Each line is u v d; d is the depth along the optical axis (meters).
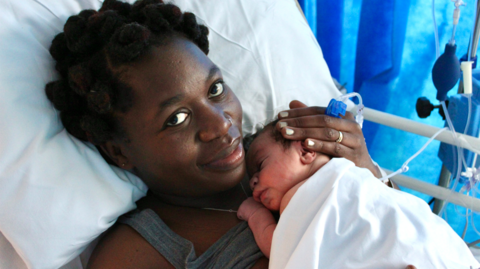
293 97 1.25
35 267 0.82
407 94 1.64
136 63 0.74
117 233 0.94
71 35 0.78
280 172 0.93
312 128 0.95
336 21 1.68
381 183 0.87
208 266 0.86
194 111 0.79
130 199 0.94
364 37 1.61
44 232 0.80
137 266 0.87
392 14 1.51
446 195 1.14
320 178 0.85
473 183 1.11
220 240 0.90
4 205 0.77
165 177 0.86
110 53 0.74
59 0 0.92
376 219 0.79
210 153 0.82
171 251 0.88
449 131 1.11
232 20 1.15
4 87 0.78
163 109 0.75
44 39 0.88
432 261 0.75
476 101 1.13
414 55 1.55
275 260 0.81
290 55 1.23
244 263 0.85
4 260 0.87
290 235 0.81
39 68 0.84
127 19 0.80
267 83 1.18
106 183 0.89
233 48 1.15
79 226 0.83
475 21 1.09
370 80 1.67
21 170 0.78
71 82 0.78
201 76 0.78
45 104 0.84
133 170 0.93
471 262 0.81
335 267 0.77
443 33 1.46
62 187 0.81
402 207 0.81
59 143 0.85
